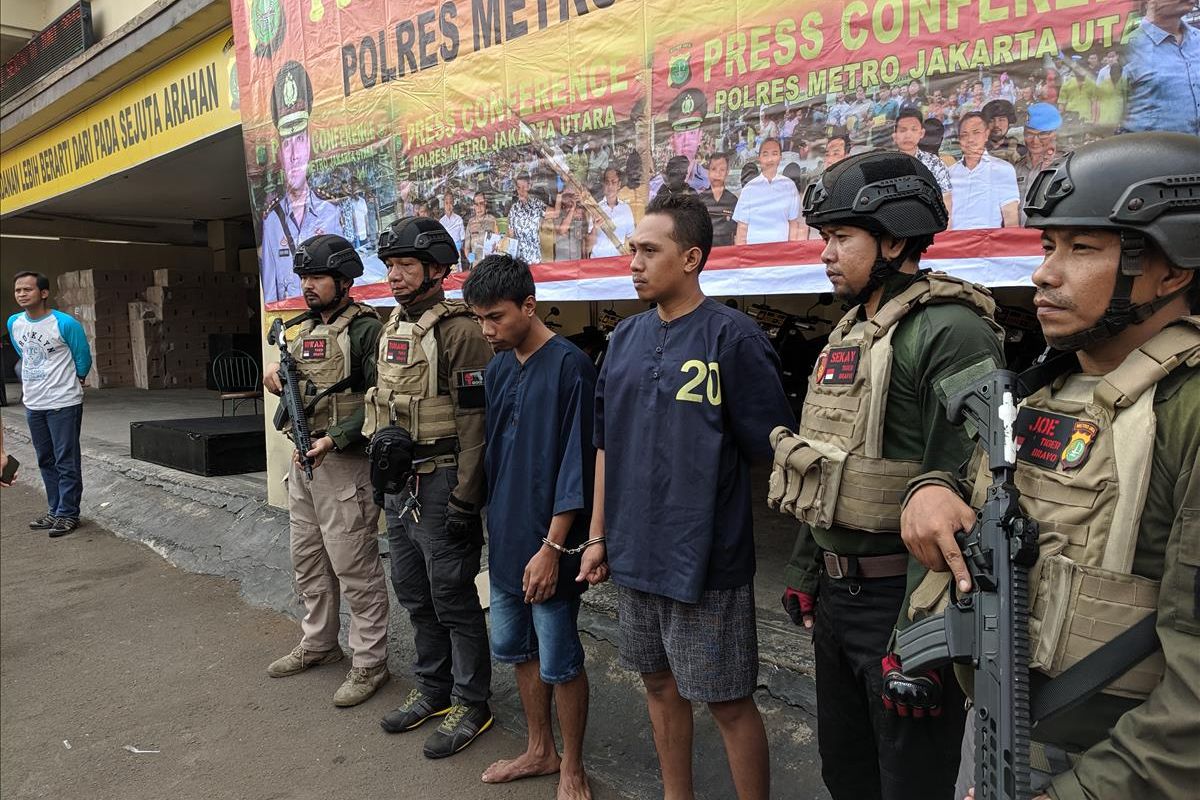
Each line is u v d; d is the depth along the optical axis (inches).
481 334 103.3
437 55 162.1
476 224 159.3
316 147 195.3
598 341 281.1
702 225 73.8
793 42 109.1
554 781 101.5
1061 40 86.5
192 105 258.1
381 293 182.9
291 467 131.7
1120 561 37.9
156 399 483.5
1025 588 39.6
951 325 57.3
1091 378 42.3
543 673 92.4
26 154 395.5
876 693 61.9
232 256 645.9
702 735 104.3
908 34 98.1
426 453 103.9
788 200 111.7
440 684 117.3
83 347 233.3
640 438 75.4
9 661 145.3
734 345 72.0
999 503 40.4
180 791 103.7
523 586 88.9
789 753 98.7
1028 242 90.8
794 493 63.6
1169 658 34.9
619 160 132.5
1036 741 43.2
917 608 51.1
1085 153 39.3
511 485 93.0
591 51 134.6
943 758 59.4
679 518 72.7
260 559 189.2
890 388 59.5
